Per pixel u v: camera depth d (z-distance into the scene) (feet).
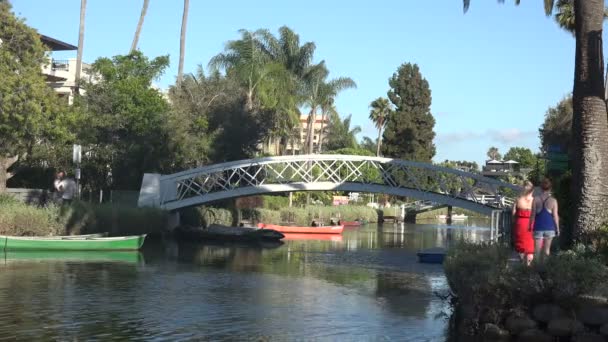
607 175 50.93
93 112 127.54
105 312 47.52
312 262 92.22
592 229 50.08
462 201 145.48
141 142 131.13
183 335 40.93
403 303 55.36
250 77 175.63
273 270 79.51
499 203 145.89
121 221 109.60
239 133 160.66
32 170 130.62
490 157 573.33
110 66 131.85
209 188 138.51
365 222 240.32
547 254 41.45
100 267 74.69
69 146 122.72
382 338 41.39
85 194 131.95
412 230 203.82
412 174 148.15
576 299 38.01
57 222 98.68
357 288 64.80
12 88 92.58
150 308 49.57
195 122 151.74
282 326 44.50
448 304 53.62
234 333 41.91
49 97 99.25
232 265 83.71
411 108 256.11
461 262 44.65
